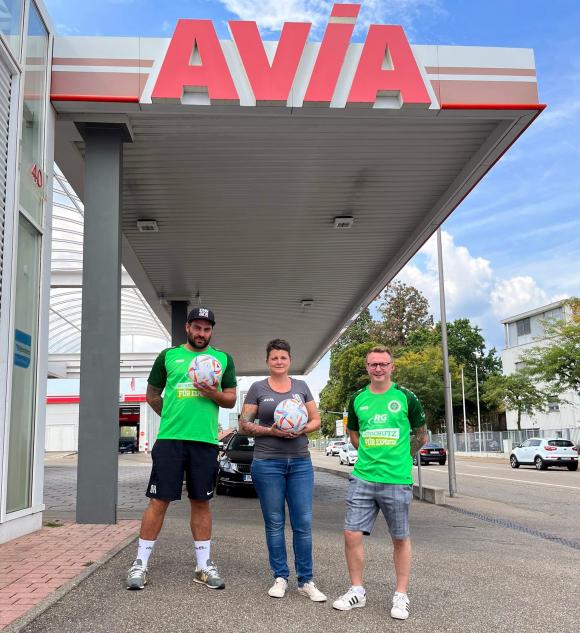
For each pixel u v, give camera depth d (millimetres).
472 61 9016
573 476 23859
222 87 8477
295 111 8828
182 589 4793
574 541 8680
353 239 14836
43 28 8328
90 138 8930
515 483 20000
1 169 6773
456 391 66625
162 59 8586
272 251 15531
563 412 47938
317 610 4441
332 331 26094
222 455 15578
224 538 7156
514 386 42438
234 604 4484
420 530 9203
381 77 8711
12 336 6832
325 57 8664
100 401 8281
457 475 24109
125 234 14125
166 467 4867
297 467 4871
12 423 7008
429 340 69875
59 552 6023
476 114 9070
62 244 25578
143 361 50125
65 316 38750
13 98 7137
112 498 8062
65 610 4227
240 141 10016
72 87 8469
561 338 34594
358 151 10500
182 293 19438
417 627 4160
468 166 10984
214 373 4844
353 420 4871
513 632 4141
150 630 3893
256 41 8617
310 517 4855
